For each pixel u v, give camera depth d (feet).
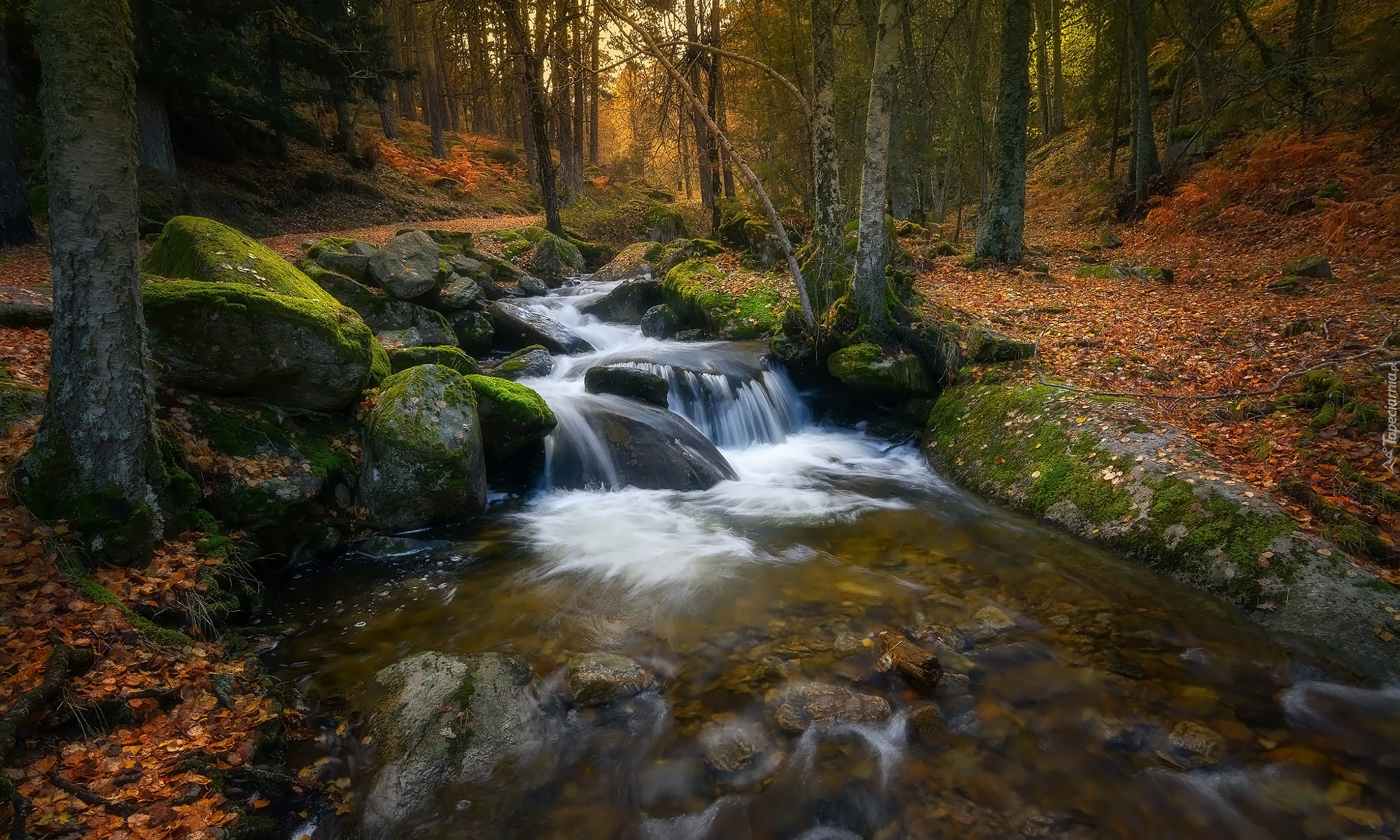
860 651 16.48
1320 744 13.32
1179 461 21.42
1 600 13.51
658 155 59.88
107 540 15.49
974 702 14.60
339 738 13.61
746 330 42.06
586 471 27.66
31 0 58.39
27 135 54.85
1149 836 11.43
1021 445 26.21
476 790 12.46
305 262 38.68
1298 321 29.25
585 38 54.90
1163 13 76.59
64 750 11.57
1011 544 22.17
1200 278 43.96
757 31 65.82
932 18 64.59
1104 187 80.43
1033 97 127.03
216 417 20.68
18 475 15.48
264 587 19.04
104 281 15.31
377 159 95.66
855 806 12.15
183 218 28.09
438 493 22.68
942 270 52.19
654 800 12.37
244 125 77.56
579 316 50.01
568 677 15.21
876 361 32.71
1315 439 20.98
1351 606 16.06
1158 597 18.42
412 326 37.35
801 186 68.85
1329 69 62.18
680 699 14.90
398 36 109.50
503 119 144.46
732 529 23.99
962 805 12.11
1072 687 15.06
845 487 28.32
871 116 32.01
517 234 68.44
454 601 18.97
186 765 11.68
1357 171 49.52
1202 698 14.62
